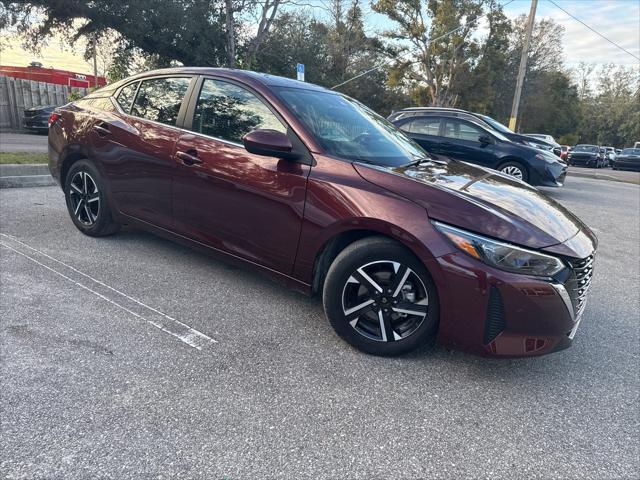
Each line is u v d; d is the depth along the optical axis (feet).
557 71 183.11
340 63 125.70
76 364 8.13
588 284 8.80
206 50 69.21
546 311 7.84
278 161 9.93
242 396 7.61
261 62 79.92
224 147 10.80
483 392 8.27
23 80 72.74
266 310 10.77
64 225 15.90
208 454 6.33
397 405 7.70
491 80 137.90
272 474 6.08
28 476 5.75
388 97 141.28
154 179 12.07
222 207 10.76
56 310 10.00
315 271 9.66
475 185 9.64
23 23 62.54
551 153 31.01
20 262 12.41
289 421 7.11
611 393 8.53
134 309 10.34
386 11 125.49
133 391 7.52
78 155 14.29
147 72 13.35
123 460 6.12
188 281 12.07
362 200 8.82
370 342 9.02
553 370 9.23
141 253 13.76
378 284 8.81
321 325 10.25
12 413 6.81
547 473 6.46
